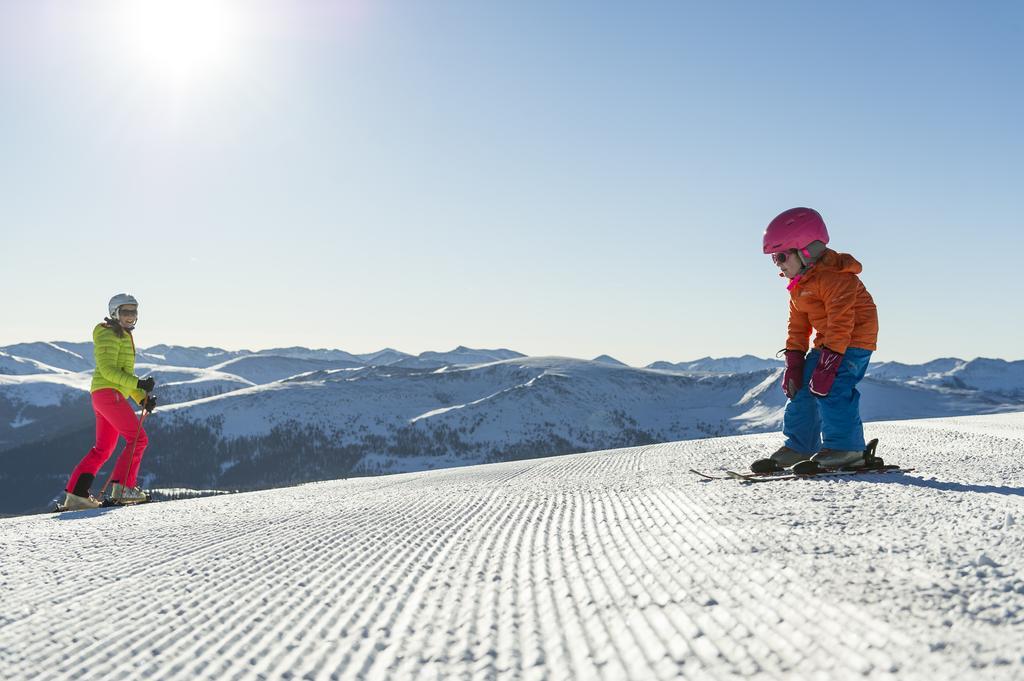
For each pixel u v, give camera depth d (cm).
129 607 317
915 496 415
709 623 229
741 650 202
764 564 286
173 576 384
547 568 348
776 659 192
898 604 218
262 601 318
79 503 938
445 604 297
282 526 579
